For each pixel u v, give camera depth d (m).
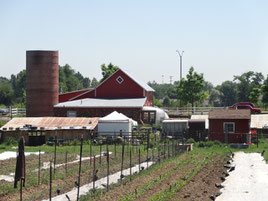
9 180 20.70
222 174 23.41
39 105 54.72
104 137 39.72
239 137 39.88
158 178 20.95
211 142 38.47
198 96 73.50
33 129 39.81
